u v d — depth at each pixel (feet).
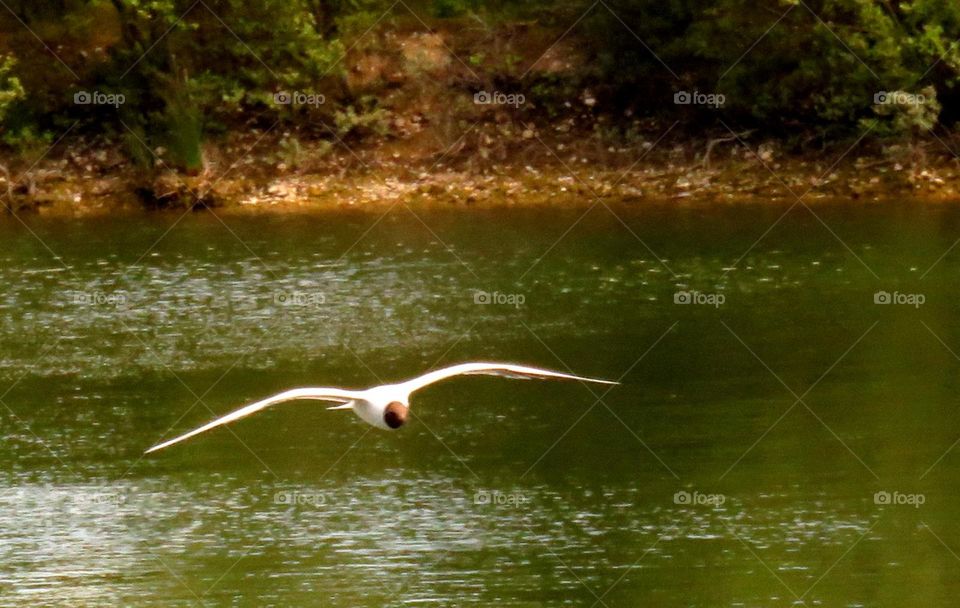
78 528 55.26
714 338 74.79
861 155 111.75
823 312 78.64
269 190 109.60
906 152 110.52
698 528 54.49
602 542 53.83
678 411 65.62
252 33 110.42
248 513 56.44
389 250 93.76
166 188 107.96
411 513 56.13
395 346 74.23
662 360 71.82
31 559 52.75
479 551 52.95
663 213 104.22
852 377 69.15
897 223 98.99
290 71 111.55
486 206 107.76
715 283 84.64
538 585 50.34
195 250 94.53
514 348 73.41
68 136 112.57
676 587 50.14
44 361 72.84
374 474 59.77
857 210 103.86
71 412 66.23
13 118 110.83
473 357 72.08
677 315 78.59
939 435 61.82
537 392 68.74
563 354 72.49
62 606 49.39
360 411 37.11
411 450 62.03
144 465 60.90
